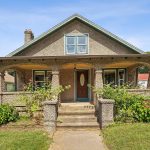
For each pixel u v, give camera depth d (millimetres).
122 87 18797
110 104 14625
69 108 18109
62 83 22484
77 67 21938
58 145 11555
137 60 18562
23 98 16594
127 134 12039
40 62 18438
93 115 16891
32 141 11492
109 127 14062
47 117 14422
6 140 11664
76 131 14539
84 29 22531
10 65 18547
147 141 10891
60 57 17969
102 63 18375
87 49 22328
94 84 19734
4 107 16500
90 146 11312
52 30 22031
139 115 15055
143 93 18109
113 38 22141
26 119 16625
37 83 23391
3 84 18703
